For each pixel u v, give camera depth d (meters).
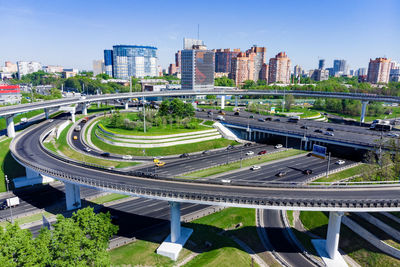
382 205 65.06
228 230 85.19
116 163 133.00
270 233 83.75
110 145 154.25
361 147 128.50
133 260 71.06
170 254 71.88
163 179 83.31
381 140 126.56
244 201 66.69
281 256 73.44
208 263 67.44
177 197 70.12
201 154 147.25
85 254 58.03
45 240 56.06
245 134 180.00
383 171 98.12
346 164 126.44
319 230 86.62
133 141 153.38
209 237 80.69
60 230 59.09
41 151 120.81
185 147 152.88
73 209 96.69
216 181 79.75
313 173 116.12
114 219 89.38
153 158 140.12
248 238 80.88
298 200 65.38
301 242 79.56
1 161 129.50
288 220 91.38
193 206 99.06
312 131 160.88
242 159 136.62
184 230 82.62
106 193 109.56
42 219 91.81
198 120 197.00
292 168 122.69
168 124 183.12
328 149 149.88
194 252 74.81
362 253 75.12
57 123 189.38
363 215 85.69
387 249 72.31
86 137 173.25
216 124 185.12
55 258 57.09
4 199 106.12
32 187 116.62
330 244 72.19
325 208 65.06
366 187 77.62
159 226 85.88
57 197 107.75
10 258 51.12
